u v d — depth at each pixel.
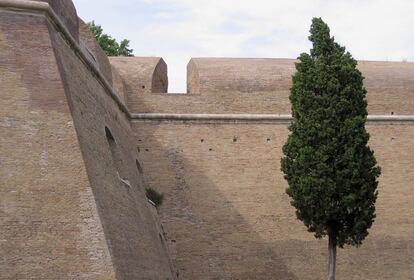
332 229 19.89
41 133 13.94
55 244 13.01
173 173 24.53
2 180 13.32
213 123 25.25
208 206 24.20
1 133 13.73
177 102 25.47
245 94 25.73
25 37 14.77
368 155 19.80
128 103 25.27
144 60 27.12
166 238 23.67
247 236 23.88
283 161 20.33
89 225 13.31
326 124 19.44
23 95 14.20
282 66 26.86
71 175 13.72
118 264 13.66
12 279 12.54
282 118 25.41
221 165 24.72
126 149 21.59
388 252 24.22
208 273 23.38
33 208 13.23
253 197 24.36
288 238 23.92
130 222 16.98
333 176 19.30
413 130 25.91
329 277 19.80
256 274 23.48
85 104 16.42
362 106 20.16
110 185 16.05
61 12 16.66
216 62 27.14
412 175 25.31
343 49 20.44
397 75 26.81
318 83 19.83
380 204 24.77
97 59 21.55
